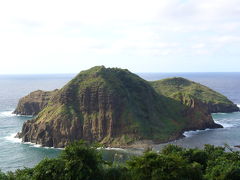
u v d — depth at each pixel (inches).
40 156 5472.4
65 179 2219.5
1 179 2135.8
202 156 3117.6
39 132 6382.9
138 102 7598.4
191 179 2431.1
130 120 6737.2
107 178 2348.7
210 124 7829.7
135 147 5974.4
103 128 6609.3
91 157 2345.0
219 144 6102.4
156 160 2397.9
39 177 2278.5
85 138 6535.4
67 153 2356.1
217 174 2620.6
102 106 6865.2
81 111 6958.7
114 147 6063.0
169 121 7509.8
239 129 7613.2
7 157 5374.0
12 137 6835.6
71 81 7539.4
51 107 7283.5
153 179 2294.5
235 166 2625.5
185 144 6131.9
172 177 2301.9
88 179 2235.5
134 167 2420.0
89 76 7667.3
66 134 6422.2
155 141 6284.5
